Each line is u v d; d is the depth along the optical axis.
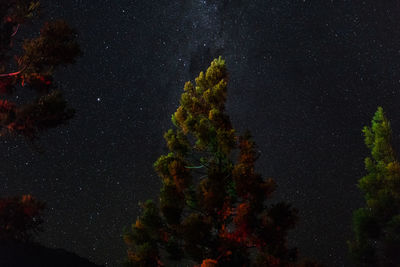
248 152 10.30
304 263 10.25
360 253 15.68
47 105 7.16
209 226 10.20
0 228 6.72
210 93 10.80
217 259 10.10
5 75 7.26
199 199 10.43
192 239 10.06
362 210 15.92
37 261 7.25
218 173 10.27
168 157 10.92
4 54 7.23
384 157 16.14
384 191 15.58
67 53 7.45
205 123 10.93
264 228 10.20
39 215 6.98
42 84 7.52
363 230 15.52
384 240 15.68
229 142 10.20
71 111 7.51
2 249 7.07
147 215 11.02
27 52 7.27
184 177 10.45
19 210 6.76
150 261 10.64
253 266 10.03
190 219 10.12
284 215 10.22
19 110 7.08
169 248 10.81
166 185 10.77
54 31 7.46
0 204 6.73
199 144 10.80
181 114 11.00
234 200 10.73
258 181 10.13
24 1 7.23
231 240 10.02
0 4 7.11
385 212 15.52
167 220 10.70
